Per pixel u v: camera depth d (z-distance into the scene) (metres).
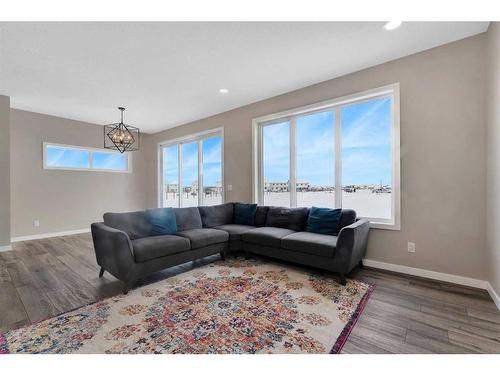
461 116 2.47
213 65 3.00
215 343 1.59
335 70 3.14
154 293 2.35
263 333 1.69
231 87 3.69
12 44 2.49
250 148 4.45
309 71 3.17
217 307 2.06
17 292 2.40
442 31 2.35
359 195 3.30
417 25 2.26
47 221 5.11
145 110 4.80
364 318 1.87
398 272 2.85
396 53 2.74
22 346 1.57
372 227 3.04
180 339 1.64
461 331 1.69
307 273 2.85
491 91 2.19
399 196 2.83
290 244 2.87
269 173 4.31
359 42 2.53
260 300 2.18
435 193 2.62
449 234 2.55
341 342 1.59
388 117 3.06
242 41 2.49
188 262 3.17
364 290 2.37
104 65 2.97
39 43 2.48
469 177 2.44
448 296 2.22
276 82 3.51
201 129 5.40
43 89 3.70
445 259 2.57
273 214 3.71
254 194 4.38
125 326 1.79
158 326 1.79
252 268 3.04
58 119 5.26
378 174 3.15
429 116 2.65
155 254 2.59
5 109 3.91
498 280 2.04
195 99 4.19
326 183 3.62
